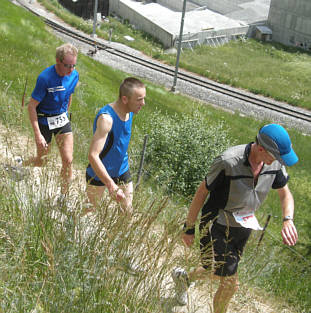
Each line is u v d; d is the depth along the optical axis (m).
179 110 25.23
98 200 3.47
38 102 4.60
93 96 15.69
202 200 3.25
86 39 42.03
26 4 50.50
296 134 29.22
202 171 11.23
